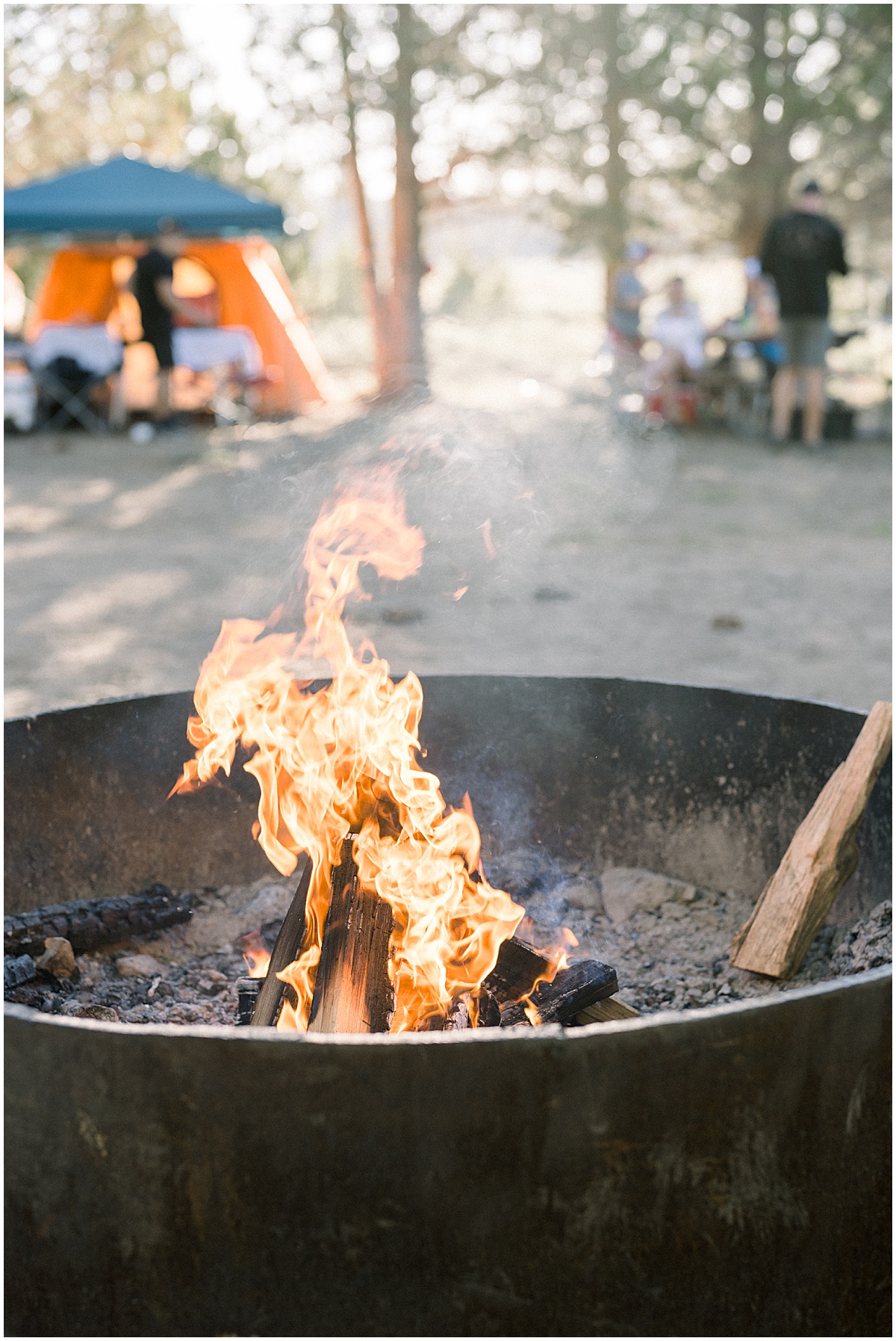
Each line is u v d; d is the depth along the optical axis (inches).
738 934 103.3
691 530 302.2
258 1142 57.7
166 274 430.6
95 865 108.7
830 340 418.3
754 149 478.0
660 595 243.6
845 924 101.7
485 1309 59.2
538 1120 57.4
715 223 532.7
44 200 415.5
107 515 316.8
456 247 1056.2
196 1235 59.3
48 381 448.1
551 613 229.9
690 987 99.6
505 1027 84.7
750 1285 62.2
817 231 397.4
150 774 111.0
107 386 458.3
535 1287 59.3
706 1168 60.0
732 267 845.2
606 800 117.5
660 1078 58.2
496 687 117.6
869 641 212.1
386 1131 57.2
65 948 98.2
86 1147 59.9
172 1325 60.6
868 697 181.5
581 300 1196.5
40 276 608.4
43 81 613.0
